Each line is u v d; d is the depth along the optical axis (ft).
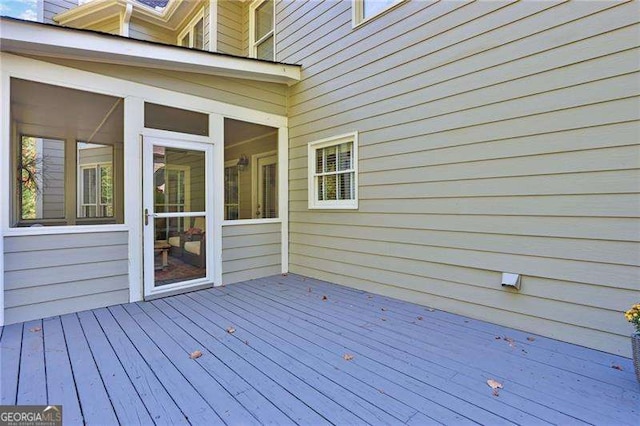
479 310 10.23
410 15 11.94
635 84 7.52
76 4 23.73
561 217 8.61
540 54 8.89
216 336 9.14
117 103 13.48
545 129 8.83
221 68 13.92
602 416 5.66
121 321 10.29
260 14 21.29
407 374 7.07
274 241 17.13
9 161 10.11
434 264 11.35
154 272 12.78
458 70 10.60
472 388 6.53
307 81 16.49
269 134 18.17
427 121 11.46
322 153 15.96
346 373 7.13
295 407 5.95
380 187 13.08
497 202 9.77
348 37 14.30
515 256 9.43
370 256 13.55
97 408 5.91
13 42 9.63
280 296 13.07
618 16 7.73
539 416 5.66
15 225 14.69
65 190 19.95
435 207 11.27
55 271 10.75
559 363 7.49
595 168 8.07
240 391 6.46
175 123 14.93
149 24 25.07
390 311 11.16
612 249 7.88
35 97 12.55
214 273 14.56
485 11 9.95
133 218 12.31
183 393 6.39
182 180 13.66
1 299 9.75
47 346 8.43
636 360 6.55
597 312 8.09
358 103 13.91
